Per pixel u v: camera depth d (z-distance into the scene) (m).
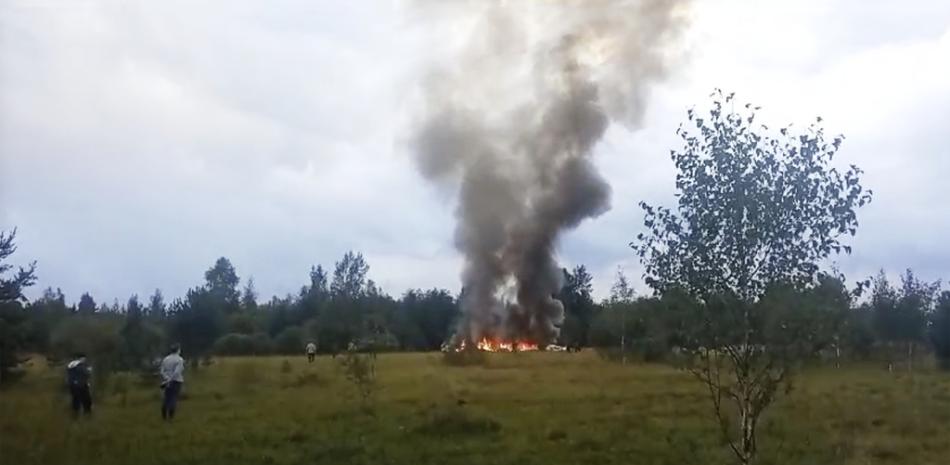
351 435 18.17
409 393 27.72
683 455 15.92
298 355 59.09
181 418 21.14
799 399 24.11
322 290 80.62
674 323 11.33
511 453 16.12
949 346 44.38
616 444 17.11
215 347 49.78
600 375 35.31
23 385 31.67
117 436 17.72
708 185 11.27
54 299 42.88
